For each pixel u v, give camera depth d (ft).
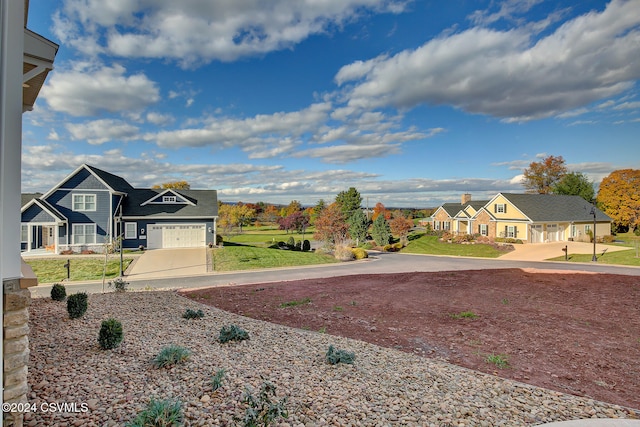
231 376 14.94
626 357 20.71
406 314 30.25
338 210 117.60
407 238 133.49
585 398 15.01
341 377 15.88
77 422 10.85
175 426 10.43
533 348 22.13
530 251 95.35
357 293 39.04
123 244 85.20
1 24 9.66
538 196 119.24
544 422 12.59
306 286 43.83
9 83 9.80
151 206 89.76
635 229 132.46
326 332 24.97
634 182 128.57
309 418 11.96
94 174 80.69
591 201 149.18
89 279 52.34
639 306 32.30
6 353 9.53
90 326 21.42
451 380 16.31
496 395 14.82
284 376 15.51
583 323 27.48
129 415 11.40
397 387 15.11
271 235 165.17
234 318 27.35
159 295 36.04
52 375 14.06
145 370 15.16
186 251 82.58
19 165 9.95
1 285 9.41
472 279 47.29
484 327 26.55
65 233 78.64
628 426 12.25
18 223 9.86
